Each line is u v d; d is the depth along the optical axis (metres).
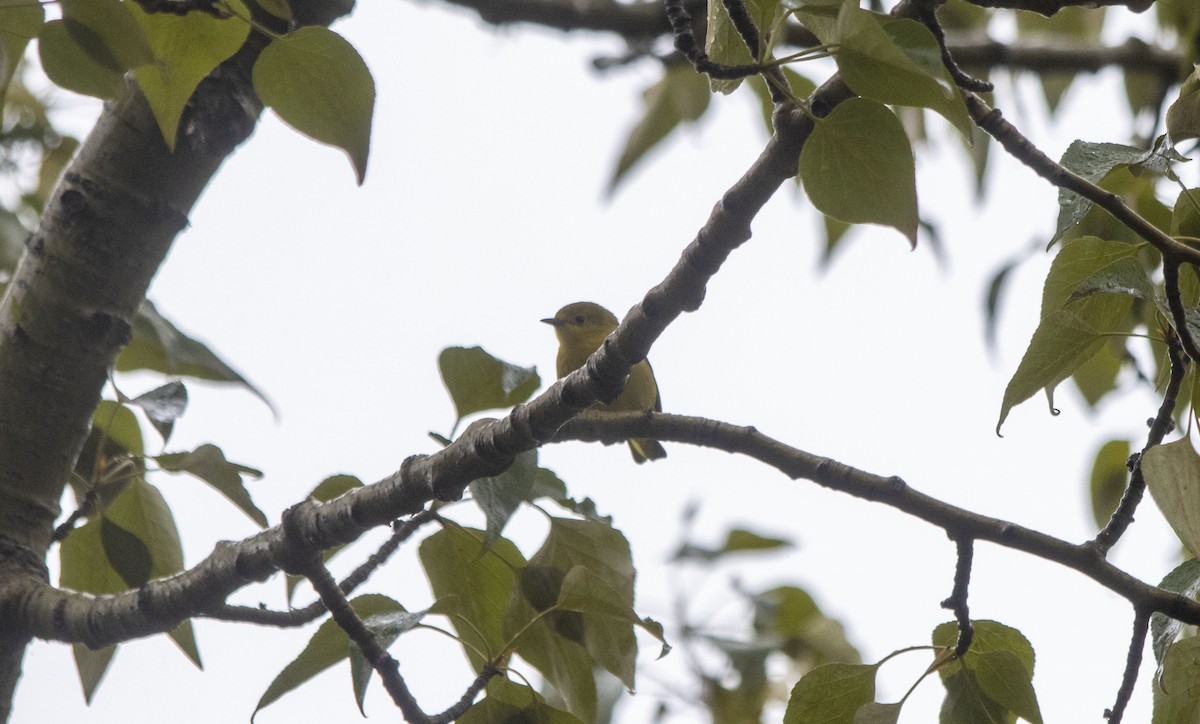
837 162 4.18
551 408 5.33
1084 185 4.81
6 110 9.84
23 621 6.30
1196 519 4.45
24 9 4.26
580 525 6.20
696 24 9.70
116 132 6.83
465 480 5.58
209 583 5.89
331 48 4.72
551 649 6.13
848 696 5.31
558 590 6.04
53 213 6.85
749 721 11.50
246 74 6.91
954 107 3.80
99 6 4.23
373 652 5.57
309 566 5.73
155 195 6.87
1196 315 4.91
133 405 6.62
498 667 5.90
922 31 3.87
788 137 4.58
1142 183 7.03
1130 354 7.97
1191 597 5.23
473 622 6.30
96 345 6.80
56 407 6.72
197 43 4.83
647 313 5.11
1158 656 5.05
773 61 3.98
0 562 6.50
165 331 7.68
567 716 5.89
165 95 4.92
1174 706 4.72
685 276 5.00
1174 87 10.56
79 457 7.49
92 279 6.79
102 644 6.19
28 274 6.80
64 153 10.15
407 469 5.66
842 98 4.48
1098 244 5.02
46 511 6.72
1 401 6.66
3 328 6.78
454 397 5.95
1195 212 5.07
